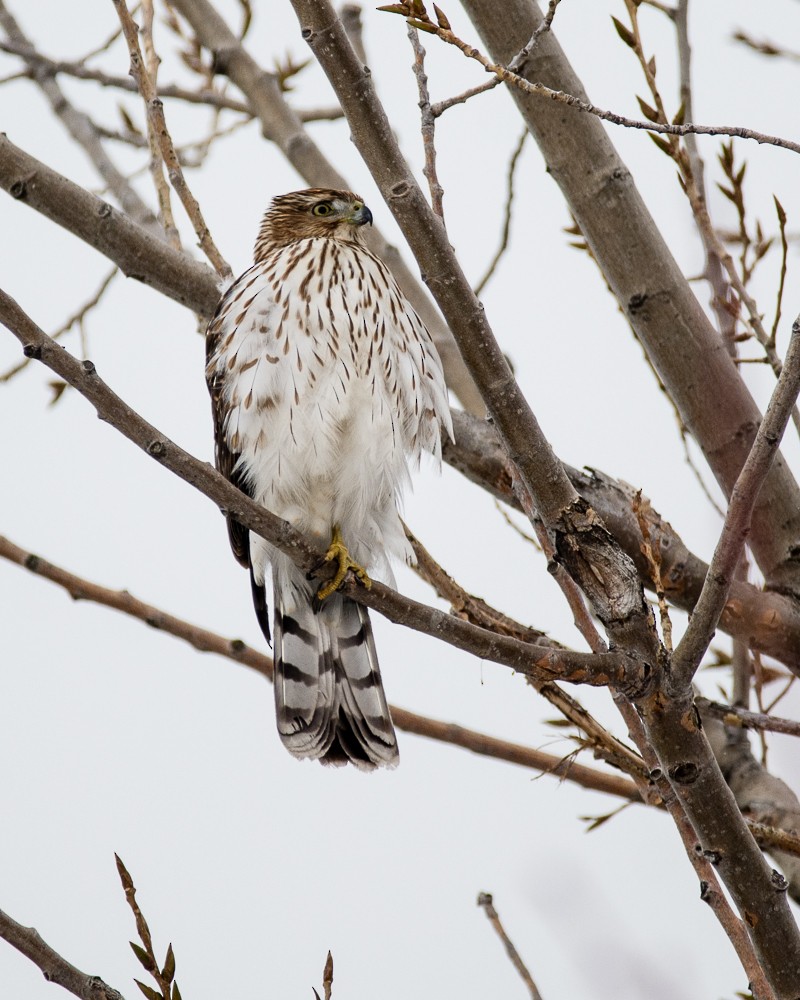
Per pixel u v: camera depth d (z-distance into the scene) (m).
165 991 6.41
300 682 9.95
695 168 9.47
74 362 6.30
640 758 8.14
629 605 7.07
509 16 9.19
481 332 7.02
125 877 6.54
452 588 8.40
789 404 6.45
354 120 6.76
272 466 9.72
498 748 9.50
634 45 8.91
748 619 9.09
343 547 9.51
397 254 11.96
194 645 9.48
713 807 7.23
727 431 9.38
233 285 9.80
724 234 10.27
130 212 11.36
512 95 9.42
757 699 9.19
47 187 9.33
